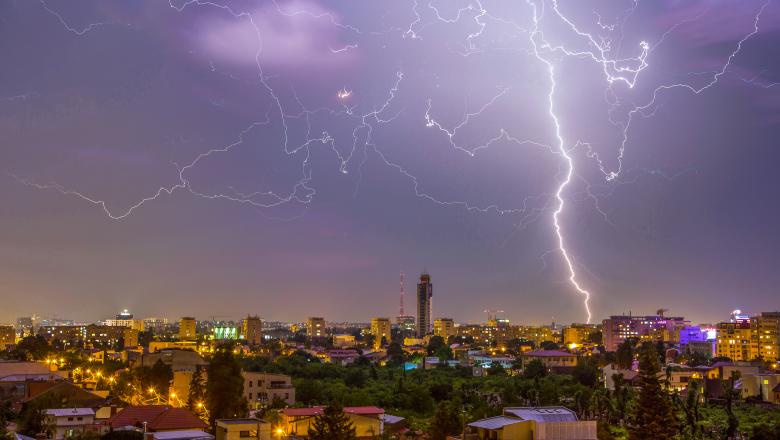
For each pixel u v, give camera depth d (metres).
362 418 96.19
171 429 77.12
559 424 67.88
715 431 107.81
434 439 85.75
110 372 163.75
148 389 132.75
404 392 135.62
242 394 99.69
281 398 127.94
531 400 135.38
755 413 129.50
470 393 144.50
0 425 81.81
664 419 76.44
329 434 74.44
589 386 170.12
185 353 158.50
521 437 67.62
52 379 126.25
